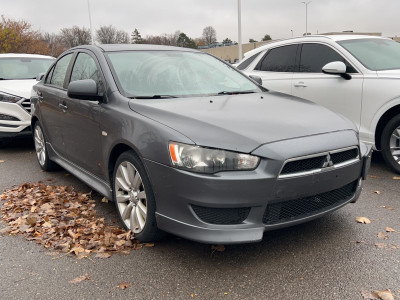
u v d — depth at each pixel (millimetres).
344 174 3113
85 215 3990
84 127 4094
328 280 2781
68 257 3197
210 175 2768
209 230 2811
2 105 6996
